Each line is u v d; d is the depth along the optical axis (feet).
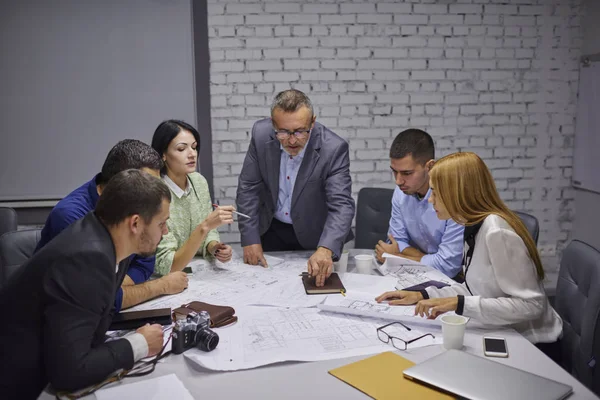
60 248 4.24
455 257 7.59
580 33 12.68
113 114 11.71
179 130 7.41
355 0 12.05
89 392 4.32
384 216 10.68
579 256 6.16
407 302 5.83
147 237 4.57
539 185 13.26
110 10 11.33
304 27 12.04
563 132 13.09
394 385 4.33
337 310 5.77
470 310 5.37
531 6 12.47
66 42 11.29
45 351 4.20
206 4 11.69
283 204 8.38
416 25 12.29
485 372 4.39
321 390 4.31
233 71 12.03
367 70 12.36
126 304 5.90
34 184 11.68
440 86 12.60
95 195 5.84
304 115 6.97
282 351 4.92
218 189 12.50
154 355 4.86
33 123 11.46
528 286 5.51
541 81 12.82
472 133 12.89
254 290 6.49
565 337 6.28
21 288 4.22
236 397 4.23
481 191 5.73
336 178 7.71
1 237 7.64
